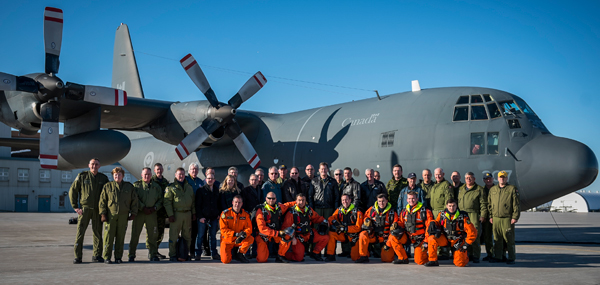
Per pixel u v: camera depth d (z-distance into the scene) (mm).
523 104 11695
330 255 8664
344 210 8617
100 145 13359
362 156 13008
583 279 6457
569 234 15891
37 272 7117
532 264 8125
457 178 9148
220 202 9031
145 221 8719
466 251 7848
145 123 16141
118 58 22750
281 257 8375
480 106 11617
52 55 11742
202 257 9445
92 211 8375
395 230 8039
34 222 24750
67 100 13086
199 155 17484
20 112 12297
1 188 46969
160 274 6914
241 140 13805
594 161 10406
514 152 10828
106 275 6809
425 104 12500
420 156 11836
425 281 6344
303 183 9719
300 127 15305
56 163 11555
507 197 8234
